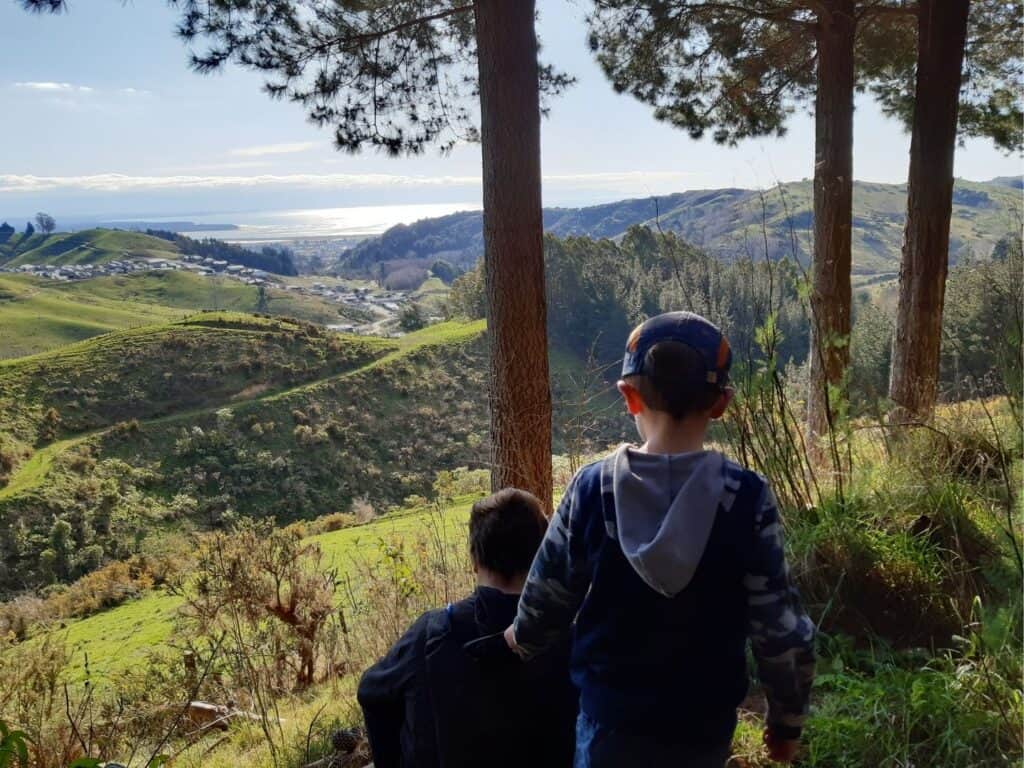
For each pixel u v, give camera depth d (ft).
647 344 4.75
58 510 152.97
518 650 5.35
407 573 18.03
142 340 233.76
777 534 4.50
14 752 6.77
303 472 178.40
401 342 252.62
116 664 33.09
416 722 5.91
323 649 20.71
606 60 29.25
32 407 198.29
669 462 4.57
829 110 24.34
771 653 4.49
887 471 11.92
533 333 18.30
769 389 11.57
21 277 584.40
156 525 154.61
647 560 4.32
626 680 4.60
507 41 17.67
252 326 247.29
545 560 5.04
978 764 6.84
